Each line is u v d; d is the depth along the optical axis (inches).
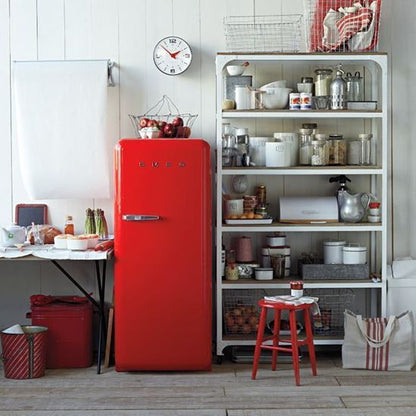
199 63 224.8
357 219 217.6
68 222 222.5
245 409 175.8
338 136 218.8
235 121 226.5
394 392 187.0
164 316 204.1
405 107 226.5
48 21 223.8
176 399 183.2
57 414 173.2
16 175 225.3
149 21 224.2
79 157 219.1
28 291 227.0
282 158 214.4
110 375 204.1
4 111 224.5
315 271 216.8
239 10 224.7
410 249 227.9
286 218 217.3
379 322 210.5
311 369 207.5
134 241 203.5
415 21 225.8
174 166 202.5
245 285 214.1
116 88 224.7
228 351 226.4
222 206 221.0
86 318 211.2
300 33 224.8
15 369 200.4
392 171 227.8
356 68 227.1
